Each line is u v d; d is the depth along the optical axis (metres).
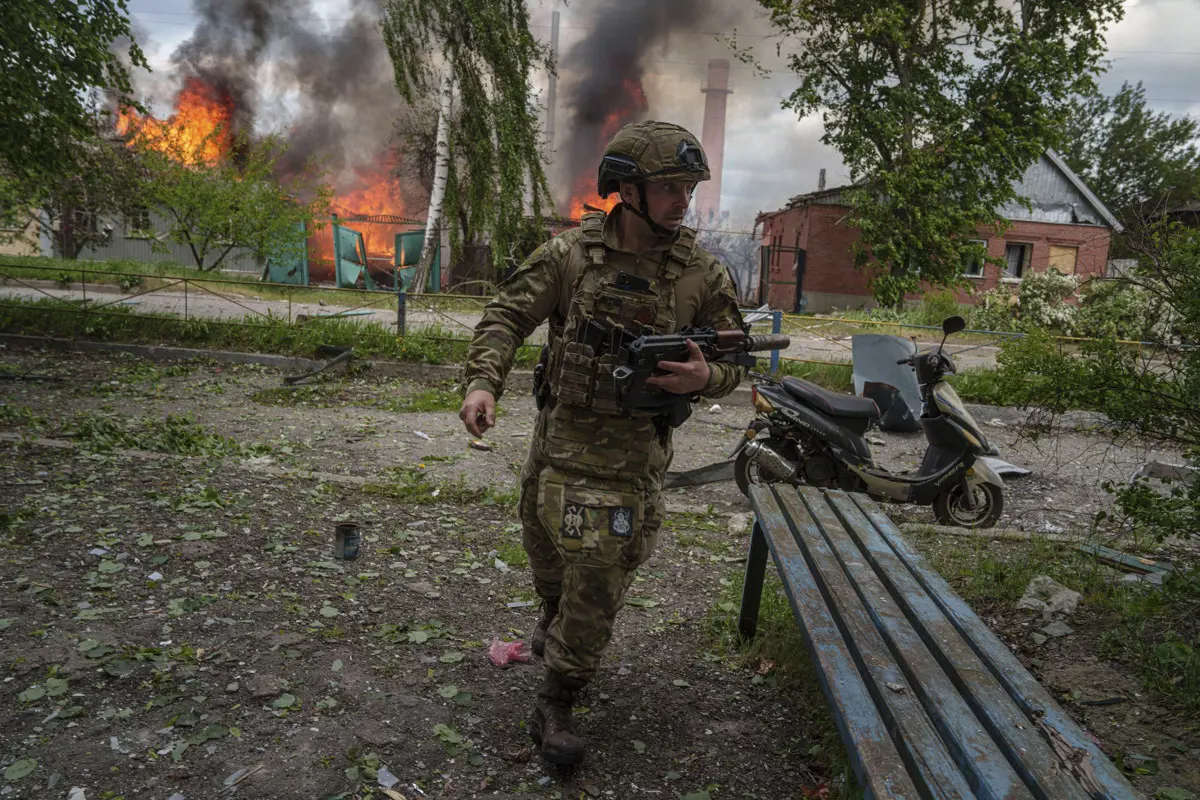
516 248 22.22
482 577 4.00
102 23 10.10
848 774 2.38
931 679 1.86
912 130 22.86
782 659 3.24
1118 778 1.48
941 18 23.25
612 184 2.33
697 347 2.27
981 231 27.89
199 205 23.08
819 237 29.23
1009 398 3.99
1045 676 3.10
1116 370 3.54
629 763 2.56
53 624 3.09
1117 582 3.90
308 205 24.81
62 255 27.66
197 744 2.44
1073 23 23.06
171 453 5.79
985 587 3.92
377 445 6.73
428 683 2.94
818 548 2.75
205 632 3.14
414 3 20.41
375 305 16.95
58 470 5.00
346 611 3.47
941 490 5.37
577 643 2.39
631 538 2.34
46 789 2.20
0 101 9.27
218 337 11.05
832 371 10.16
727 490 6.20
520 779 2.42
